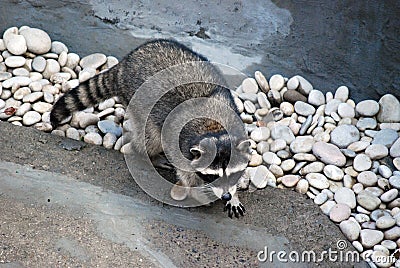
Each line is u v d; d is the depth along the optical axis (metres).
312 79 3.36
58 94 3.29
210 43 3.48
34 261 2.78
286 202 2.99
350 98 3.30
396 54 3.39
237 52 3.45
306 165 3.10
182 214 2.93
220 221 2.92
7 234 2.83
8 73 3.30
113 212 2.92
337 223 2.95
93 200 2.94
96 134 3.14
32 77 3.31
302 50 3.45
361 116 3.23
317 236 2.90
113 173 3.03
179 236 2.87
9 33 3.39
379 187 3.03
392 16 3.48
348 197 3.00
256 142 3.14
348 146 3.14
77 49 3.45
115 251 2.82
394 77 3.34
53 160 3.05
